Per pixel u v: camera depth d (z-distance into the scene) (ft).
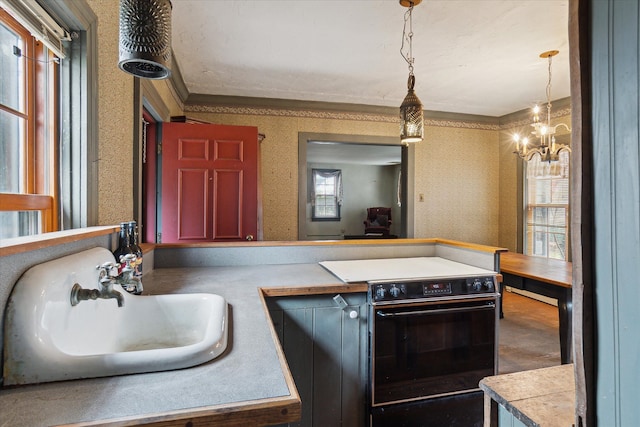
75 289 2.98
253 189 10.46
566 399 2.48
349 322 5.74
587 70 1.49
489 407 2.78
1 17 3.51
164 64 3.54
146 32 3.37
